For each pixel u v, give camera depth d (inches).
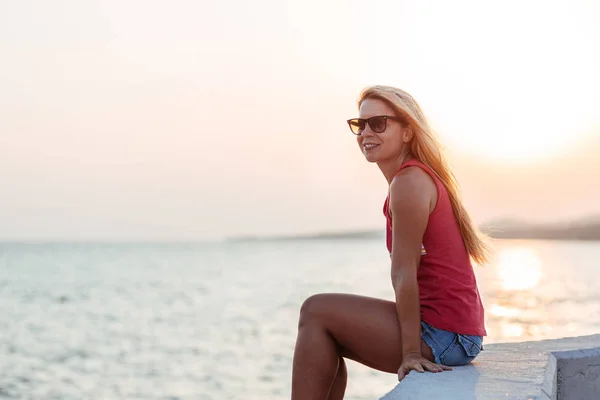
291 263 4092.0
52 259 5413.4
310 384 111.0
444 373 105.9
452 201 116.7
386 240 121.3
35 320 1457.9
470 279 114.9
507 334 995.9
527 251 5782.5
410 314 108.3
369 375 732.7
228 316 1453.0
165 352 983.6
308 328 112.7
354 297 113.8
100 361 924.6
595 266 3275.1
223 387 717.3
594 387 131.8
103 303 1809.8
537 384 99.9
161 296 1979.6
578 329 1048.8
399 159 119.3
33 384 772.0
